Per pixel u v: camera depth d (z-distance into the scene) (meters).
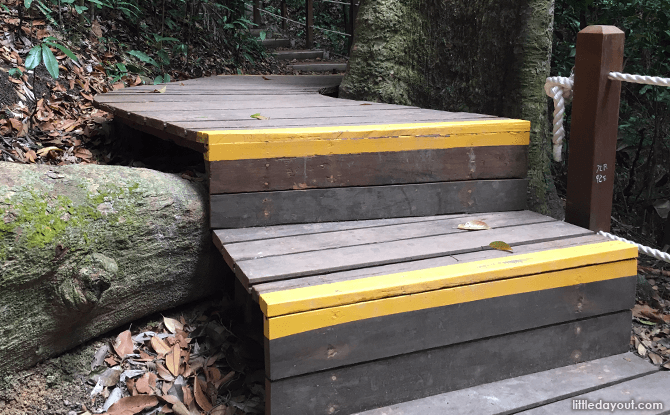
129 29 5.45
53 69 3.16
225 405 1.82
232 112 2.80
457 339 1.73
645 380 1.84
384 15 3.69
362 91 3.71
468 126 2.31
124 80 4.52
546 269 1.81
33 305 1.67
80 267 1.76
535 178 2.98
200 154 3.40
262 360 1.98
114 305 1.95
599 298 1.93
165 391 1.84
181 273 2.13
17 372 1.75
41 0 4.32
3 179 1.64
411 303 1.65
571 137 2.21
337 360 1.58
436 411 1.65
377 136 2.19
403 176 2.26
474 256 1.86
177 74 5.51
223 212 2.07
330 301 1.54
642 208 4.33
